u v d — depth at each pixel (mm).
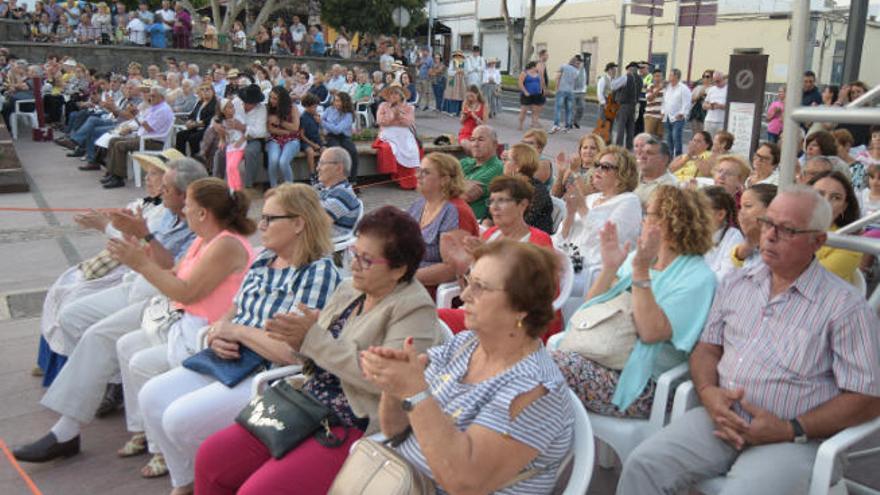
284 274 3271
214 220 3600
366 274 2666
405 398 1936
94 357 3637
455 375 2305
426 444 1922
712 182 6496
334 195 5598
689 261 3059
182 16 25234
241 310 3330
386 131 10688
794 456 2486
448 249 4129
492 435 1981
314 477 2480
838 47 24828
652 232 2799
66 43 22625
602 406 2945
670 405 2957
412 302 2674
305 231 3223
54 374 4344
